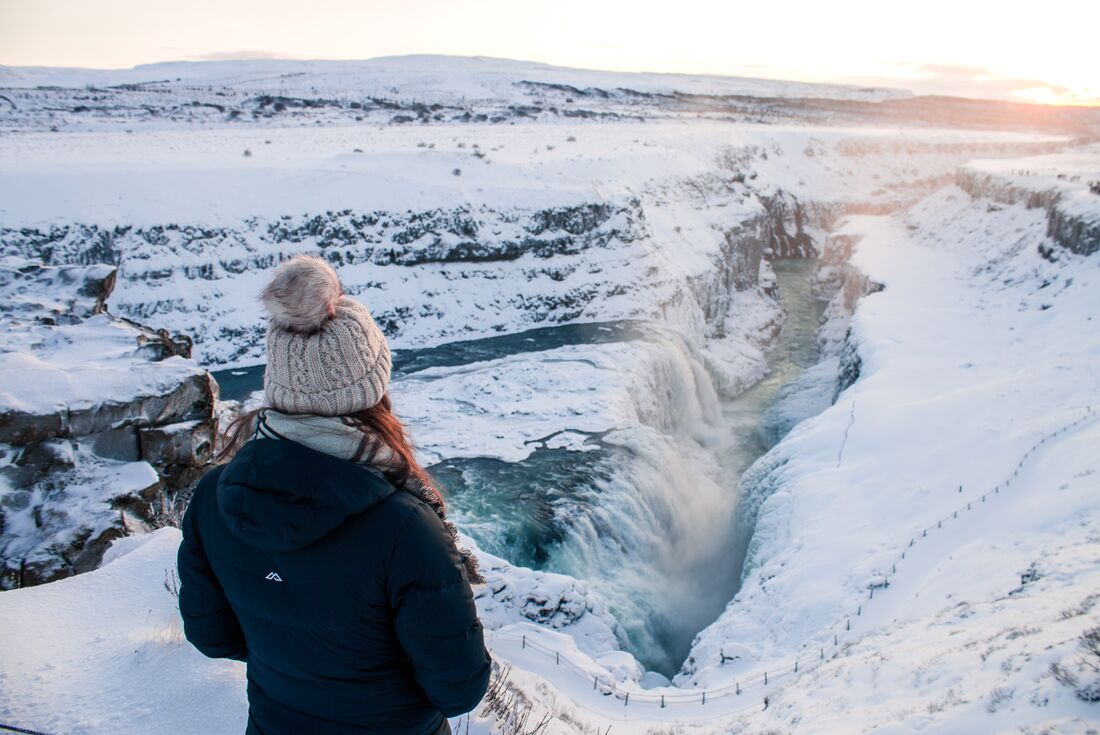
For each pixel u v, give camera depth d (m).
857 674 9.37
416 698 2.04
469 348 38.75
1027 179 50.19
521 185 47.22
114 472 10.53
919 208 67.44
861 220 72.81
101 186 36.31
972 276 44.12
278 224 38.97
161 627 4.98
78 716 4.01
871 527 18.33
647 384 34.34
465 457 25.03
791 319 60.12
